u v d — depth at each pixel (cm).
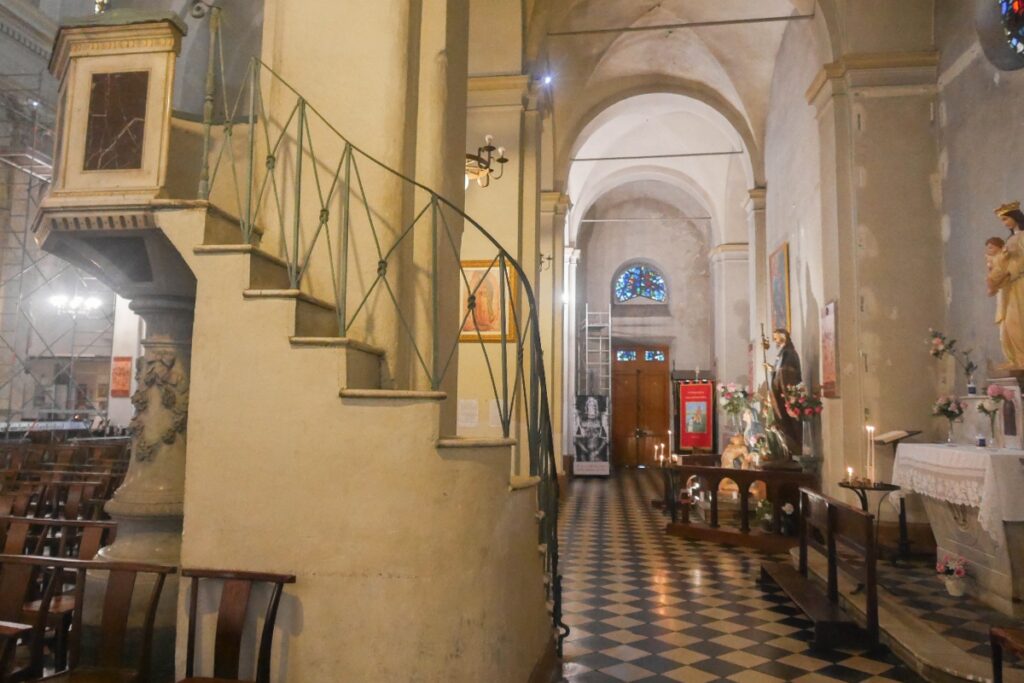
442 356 427
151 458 421
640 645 531
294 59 425
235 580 322
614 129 1741
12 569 332
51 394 1599
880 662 496
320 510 324
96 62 366
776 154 1305
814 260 1062
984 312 765
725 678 466
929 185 871
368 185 408
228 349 336
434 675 317
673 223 2258
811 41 1070
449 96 444
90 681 304
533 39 981
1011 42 684
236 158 433
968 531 628
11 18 1237
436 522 322
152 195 347
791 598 598
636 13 1248
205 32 820
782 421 1030
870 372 864
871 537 525
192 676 321
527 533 402
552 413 1409
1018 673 432
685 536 986
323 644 320
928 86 879
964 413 786
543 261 1381
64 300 1466
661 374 2222
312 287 403
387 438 324
